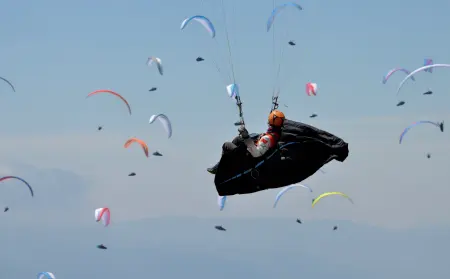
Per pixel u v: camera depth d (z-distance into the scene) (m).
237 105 75.62
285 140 74.06
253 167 75.12
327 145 73.69
